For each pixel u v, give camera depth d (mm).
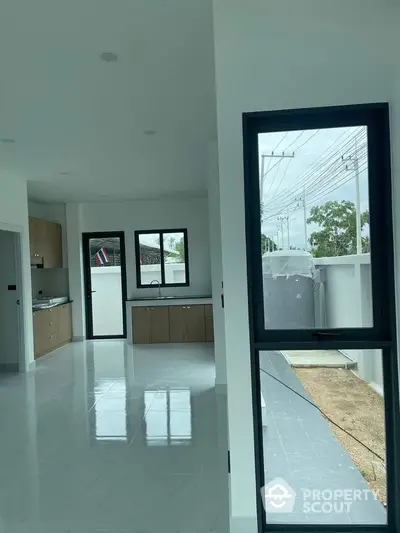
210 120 4031
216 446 3432
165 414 4203
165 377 5609
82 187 7012
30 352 6262
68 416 4207
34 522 2471
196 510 2557
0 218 5707
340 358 2326
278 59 2199
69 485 2875
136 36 2541
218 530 2359
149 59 2826
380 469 2277
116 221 8648
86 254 8750
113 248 8734
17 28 2418
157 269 8672
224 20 2209
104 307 8812
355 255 2268
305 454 2354
